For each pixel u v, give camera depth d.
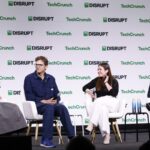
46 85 7.15
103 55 9.32
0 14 9.03
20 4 9.09
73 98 9.20
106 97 7.19
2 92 8.98
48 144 6.66
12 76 9.03
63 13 9.23
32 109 6.75
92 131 7.22
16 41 9.06
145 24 9.45
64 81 9.19
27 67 9.08
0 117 4.64
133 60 9.38
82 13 9.27
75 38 9.24
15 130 4.67
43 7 9.16
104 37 9.32
